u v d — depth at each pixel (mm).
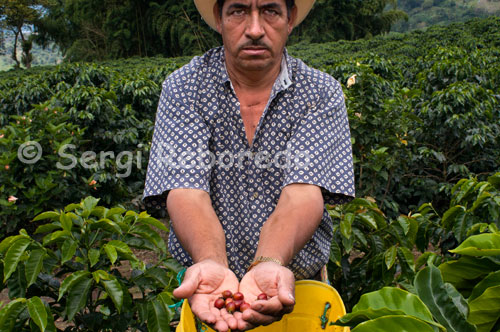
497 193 2631
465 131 5586
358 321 944
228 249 1484
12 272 2150
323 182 1399
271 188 1484
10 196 4598
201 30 34750
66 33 43562
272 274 1168
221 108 1485
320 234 1572
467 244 1046
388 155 4723
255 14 1352
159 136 1505
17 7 38312
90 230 2461
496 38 18312
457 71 6508
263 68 1401
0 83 9992
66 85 7707
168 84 1528
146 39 37969
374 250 2717
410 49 17234
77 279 2199
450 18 93188
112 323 2441
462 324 926
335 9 39219
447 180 6051
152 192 1459
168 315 2299
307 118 1451
